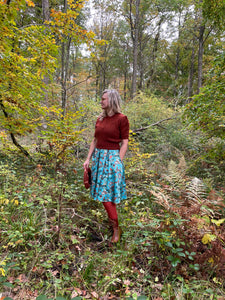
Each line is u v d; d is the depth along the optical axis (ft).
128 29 49.16
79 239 6.31
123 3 39.73
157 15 42.24
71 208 7.45
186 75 59.00
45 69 8.59
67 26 10.01
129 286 4.82
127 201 8.32
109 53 52.80
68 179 9.53
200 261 5.19
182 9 39.19
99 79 52.34
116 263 5.30
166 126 20.30
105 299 4.35
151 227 6.37
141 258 5.76
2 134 9.77
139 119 21.22
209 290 4.40
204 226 5.31
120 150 6.75
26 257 5.13
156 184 9.38
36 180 8.80
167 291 4.50
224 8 13.94
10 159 11.16
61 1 23.50
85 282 4.65
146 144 17.26
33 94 8.71
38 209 7.17
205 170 11.46
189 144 15.65
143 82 51.11
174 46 53.36
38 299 3.34
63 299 3.38
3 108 8.98
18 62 7.44
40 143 11.21
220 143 10.41
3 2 5.65
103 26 43.55
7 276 4.55
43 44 8.07
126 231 6.71
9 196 7.49
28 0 6.03
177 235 5.64
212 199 7.22
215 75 9.23
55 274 4.91
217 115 8.53
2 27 6.27
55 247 5.79
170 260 5.03
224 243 5.04
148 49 52.95
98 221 7.43
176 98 22.07
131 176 11.14
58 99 15.26
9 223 6.29
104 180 6.51
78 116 6.98
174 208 5.92
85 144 14.15
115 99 6.53
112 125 6.55
